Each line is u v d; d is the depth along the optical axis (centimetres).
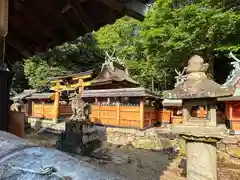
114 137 1184
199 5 1516
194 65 292
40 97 1758
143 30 1823
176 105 1452
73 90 1324
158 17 1672
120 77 1570
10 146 85
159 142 1027
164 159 830
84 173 66
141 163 760
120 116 1333
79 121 881
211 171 256
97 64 2391
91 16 300
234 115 1123
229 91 255
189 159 268
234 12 1478
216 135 249
